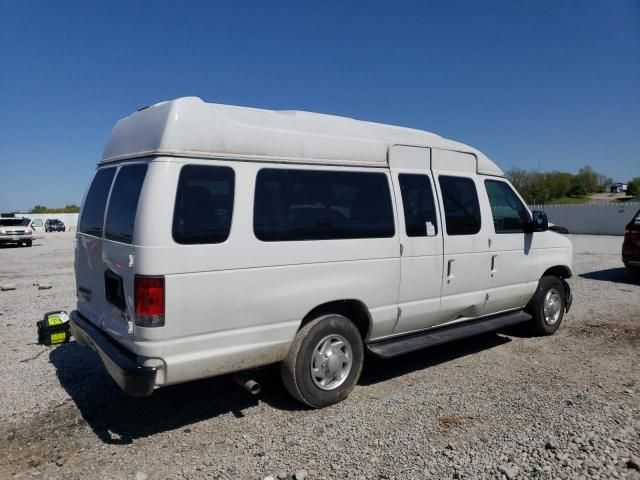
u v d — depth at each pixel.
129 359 3.68
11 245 27.39
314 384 4.36
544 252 6.58
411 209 5.10
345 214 4.57
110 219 4.19
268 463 3.52
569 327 7.19
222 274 3.82
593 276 12.02
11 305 9.05
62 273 13.95
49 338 5.64
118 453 3.71
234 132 3.99
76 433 4.03
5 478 3.39
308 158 4.39
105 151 4.79
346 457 3.57
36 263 17.05
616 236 28.14
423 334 5.39
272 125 4.27
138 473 3.39
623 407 4.30
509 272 6.09
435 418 4.19
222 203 3.86
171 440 3.90
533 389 4.79
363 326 4.89
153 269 3.55
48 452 3.74
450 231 5.43
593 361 5.63
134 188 3.88
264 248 4.03
